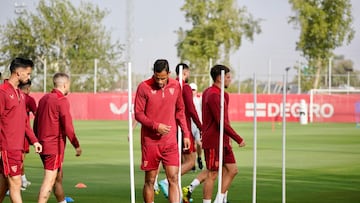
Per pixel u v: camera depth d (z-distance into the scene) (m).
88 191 34.56
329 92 133.00
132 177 23.31
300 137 78.75
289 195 33.44
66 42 166.25
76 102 126.00
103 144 67.38
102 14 167.12
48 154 26.53
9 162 24.27
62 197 28.28
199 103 43.56
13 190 24.55
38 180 39.12
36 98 123.56
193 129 42.38
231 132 27.00
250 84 142.12
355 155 55.91
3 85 24.34
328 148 63.12
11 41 165.50
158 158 25.38
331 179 39.94
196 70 161.25
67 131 26.48
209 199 27.75
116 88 144.88
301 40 169.00
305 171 44.19
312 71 168.88
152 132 25.25
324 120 121.81
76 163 49.03
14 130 24.31
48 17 165.62
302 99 121.25
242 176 41.28
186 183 37.56
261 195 33.38
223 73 24.30
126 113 124.81
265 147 64.25
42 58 165.38
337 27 168.50
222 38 170.00
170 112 25.34
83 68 163.25
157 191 33.31
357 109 117.69
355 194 33.84
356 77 137.38
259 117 122.69
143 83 25.20
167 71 24.70
